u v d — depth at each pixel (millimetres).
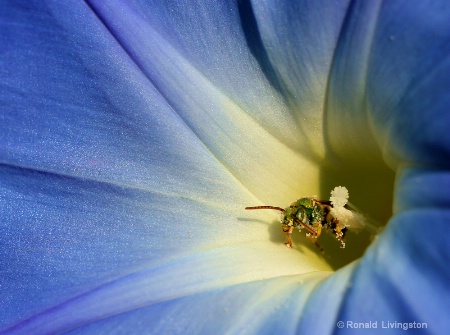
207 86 133
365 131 129
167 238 130
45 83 129
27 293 127
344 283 117
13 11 129
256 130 135
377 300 111
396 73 117
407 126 116
